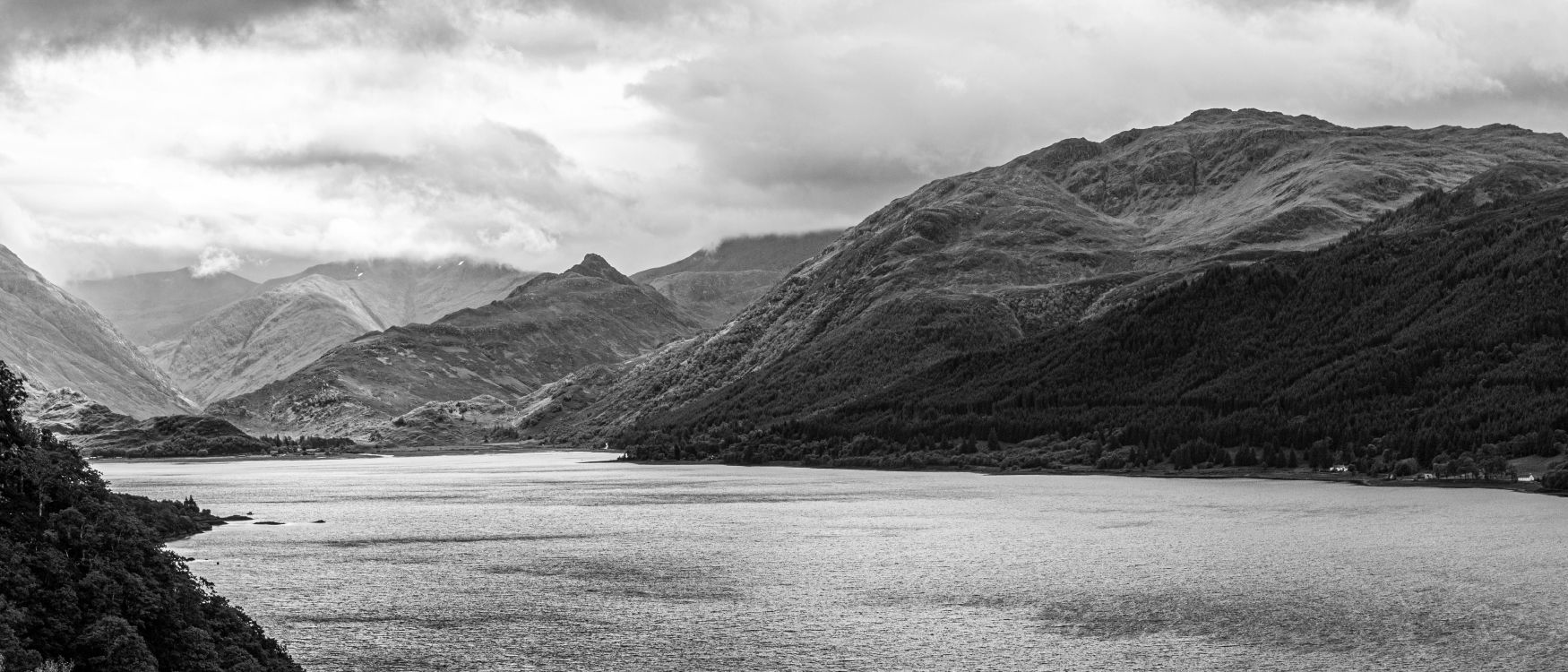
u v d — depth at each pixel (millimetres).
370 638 162375
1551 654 151375
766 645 159625
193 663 121938
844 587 199375
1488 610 174500
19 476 130625
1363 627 165625
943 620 173500
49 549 121562
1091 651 155500
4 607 110938
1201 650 155125
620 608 182000
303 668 147000
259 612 178750
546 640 162125
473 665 149500
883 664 150250
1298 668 147000
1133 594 190375
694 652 155500
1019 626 169375
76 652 113750
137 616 120438
